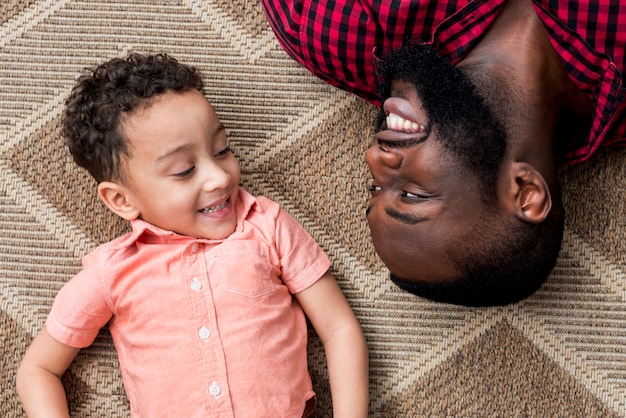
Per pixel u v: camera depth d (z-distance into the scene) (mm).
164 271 993
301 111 1120
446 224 848
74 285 1016
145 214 1001
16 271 1111
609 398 1075
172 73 963
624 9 841
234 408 968
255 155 1120
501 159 859
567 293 1084
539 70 896
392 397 1095
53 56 1126
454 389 1091
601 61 883
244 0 1125
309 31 972
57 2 1127
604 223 1082
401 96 889
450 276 873
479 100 873
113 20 1127
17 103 1123
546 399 1081
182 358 975
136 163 954
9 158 1118
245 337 978
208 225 994
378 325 1102
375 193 919
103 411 1093
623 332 1076
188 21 1126
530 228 865
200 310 979
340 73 1022
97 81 972
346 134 1115
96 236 1110
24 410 1099
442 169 848
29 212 1115
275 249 1022
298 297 1041
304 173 1117
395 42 948
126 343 1020
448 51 933
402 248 872
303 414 1041
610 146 1079
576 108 949
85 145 975
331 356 1028
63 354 1034
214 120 969
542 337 1085
